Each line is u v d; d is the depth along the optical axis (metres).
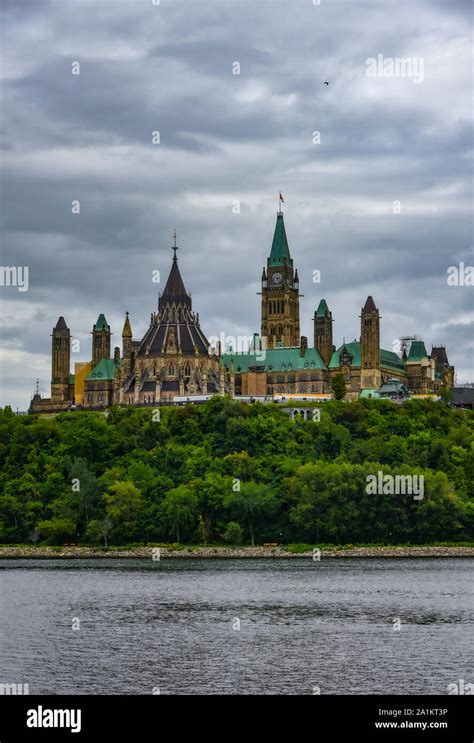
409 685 145.62
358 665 154.38
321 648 164.75
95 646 166.88
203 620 189.62
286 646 166.38
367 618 191.38
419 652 162.00
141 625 184.62
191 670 152.12
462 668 152.88
